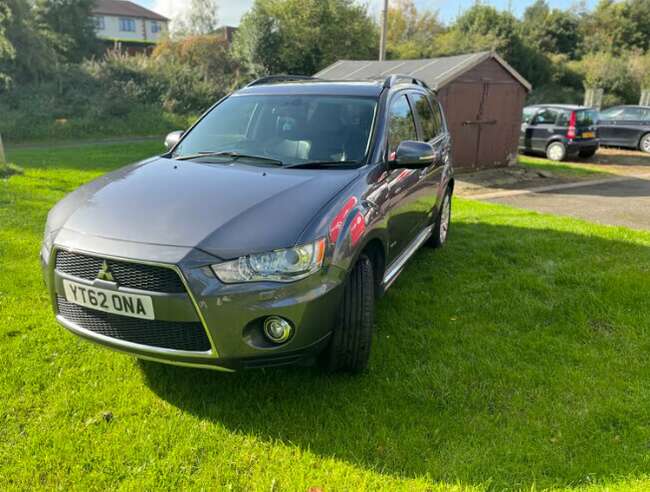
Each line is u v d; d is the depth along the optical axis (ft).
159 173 10.37
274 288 7.78
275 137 11.85
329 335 8.65
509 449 7.97
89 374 9.82
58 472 7.44
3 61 67.21
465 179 36.91
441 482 7.34
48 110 64.13
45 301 12.78
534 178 37.81
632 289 14.12
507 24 124.77
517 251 17.79
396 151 11.38
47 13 105.70
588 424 8.59
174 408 8.91
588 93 77.97
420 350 10.94
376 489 7.23
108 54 85.15
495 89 38.60
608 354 10.90
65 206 9.55
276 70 93.04
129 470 7.49
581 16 164.25
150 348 8.14
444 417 8.74
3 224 18.79
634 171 41.39
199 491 7.16
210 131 12.76
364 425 8.55
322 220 8.42
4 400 8.94
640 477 7.39
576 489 7.17
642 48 156.25
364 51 98.17
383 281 11.16
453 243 18.81
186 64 86.17
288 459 7.77
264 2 94.02
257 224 8.16
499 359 10.63
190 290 7.57
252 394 9.34
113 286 7.93
